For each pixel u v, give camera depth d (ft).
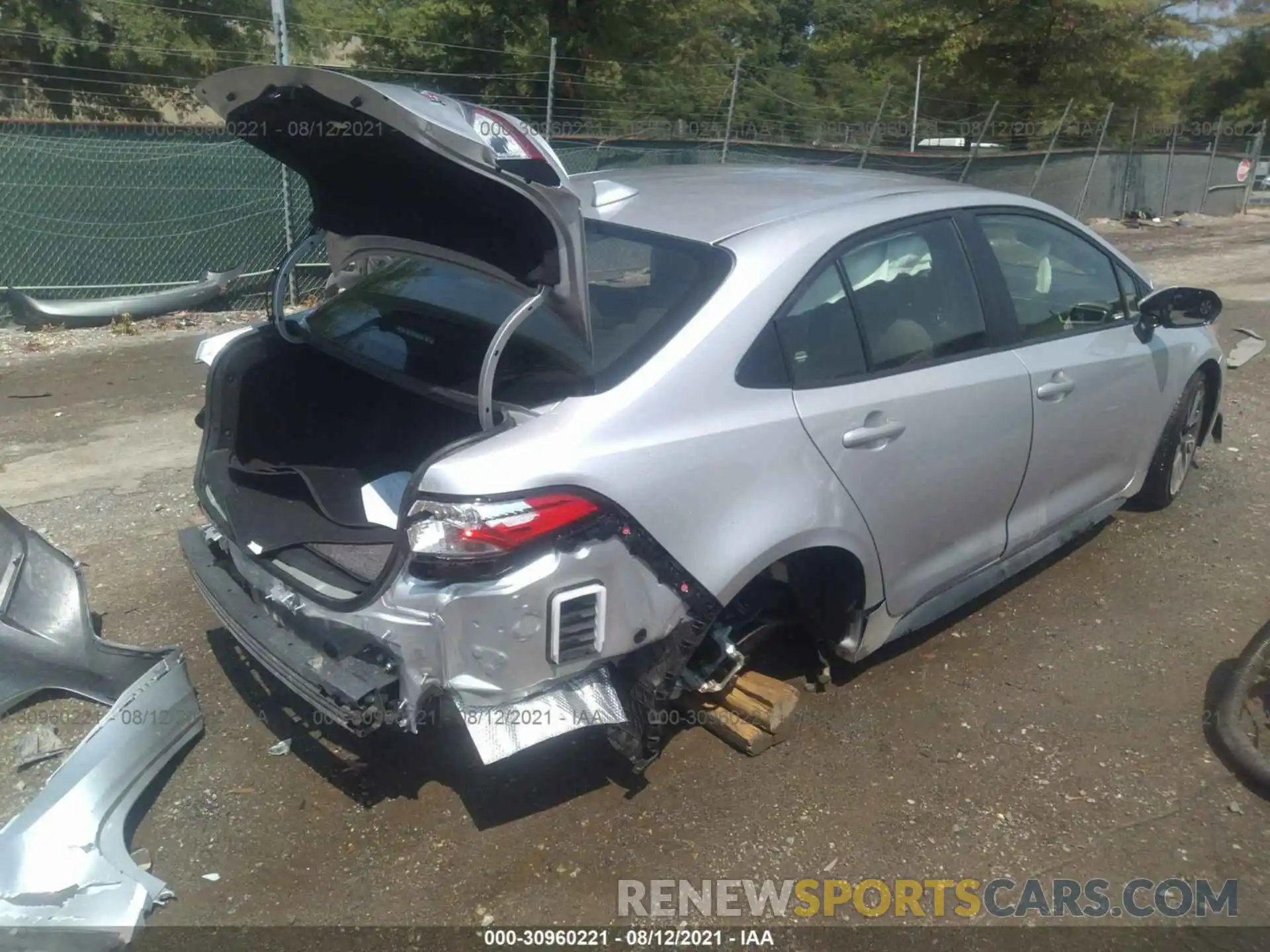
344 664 8.81
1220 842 9.78
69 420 21.25
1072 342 13.23
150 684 10.19
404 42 58.75
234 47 53.06
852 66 89.61
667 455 8.85
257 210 32.50
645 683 9.32
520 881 9.18
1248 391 24.23
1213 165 79.30
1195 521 16.53
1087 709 11.73
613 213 11.21
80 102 51.29
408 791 10.25
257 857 9.41
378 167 9.20
